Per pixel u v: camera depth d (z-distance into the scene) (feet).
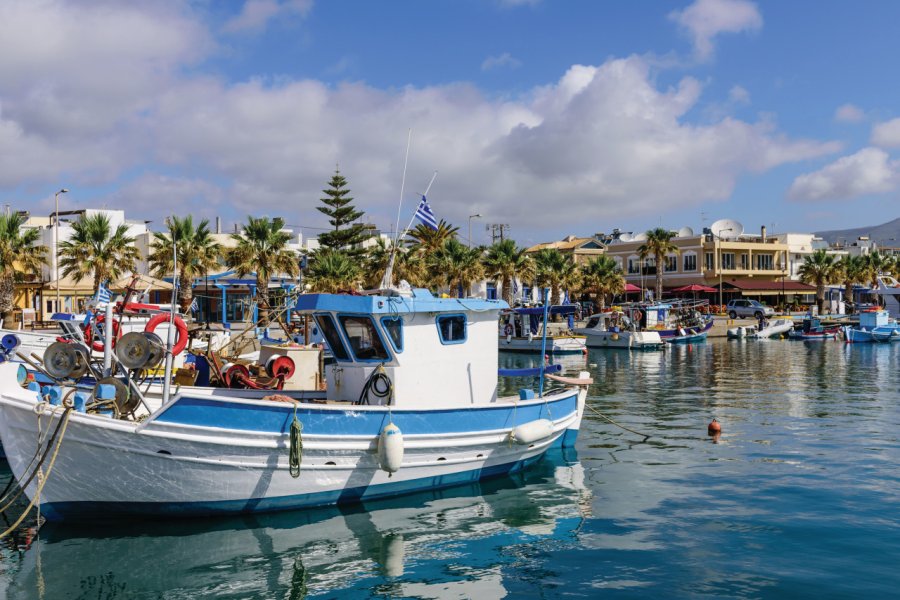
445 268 168.76
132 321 71.77
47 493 36.17
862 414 74.08
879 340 185.06
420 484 43.55
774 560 33.32
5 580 31.32
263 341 91.56
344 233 197.06
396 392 43.47
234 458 36.76
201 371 52.49
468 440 44.29
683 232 272.72
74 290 166.50
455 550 35.06
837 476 48.14
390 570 32.65
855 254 328.29
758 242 279.28
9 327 126.62
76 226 140.87
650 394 91.61
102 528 37.29
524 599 29.71
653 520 39.47
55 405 35.32
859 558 33.37
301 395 47.39
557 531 37.73
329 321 44.21
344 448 39.17
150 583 31.17
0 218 131.03
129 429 34.55
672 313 208.95
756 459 53.57
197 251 145.18
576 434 57.11
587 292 222.07
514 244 184.03
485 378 48.34
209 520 38.14
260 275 150.61
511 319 166.30
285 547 35.17
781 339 201.98
